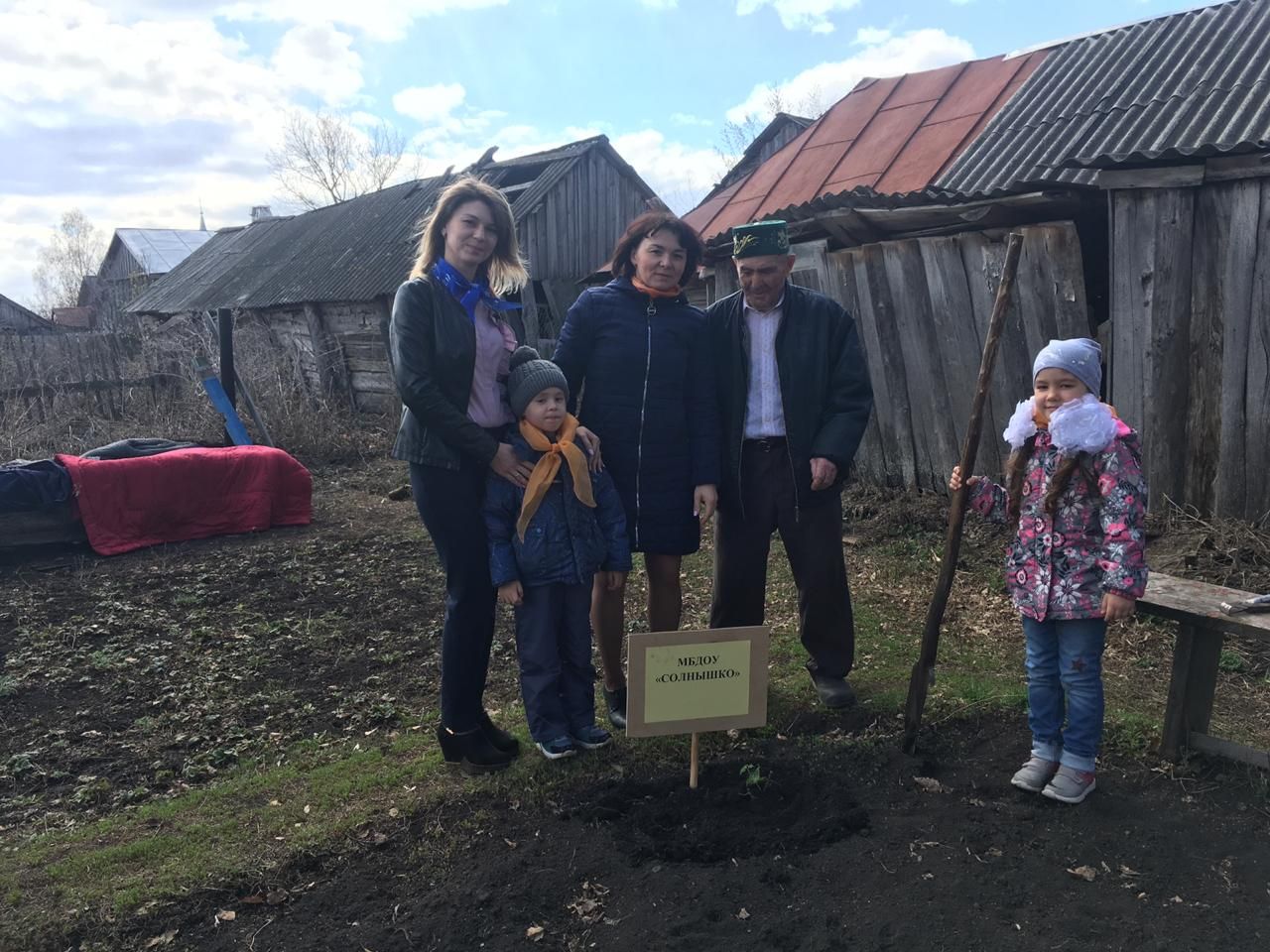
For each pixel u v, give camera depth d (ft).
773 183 29.53
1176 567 16.39
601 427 10.98
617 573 10.92
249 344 40.75
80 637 15.97
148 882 8.61
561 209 48.26
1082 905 7.94
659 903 8.10
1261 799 9.53
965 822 9.23
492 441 9.78
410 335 9.61
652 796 9.95
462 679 10.32
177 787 10.81
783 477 11.71
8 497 20.70
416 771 10.68
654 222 10.80
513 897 8.24
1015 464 9.82
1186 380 17.69
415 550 21.68
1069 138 21.88
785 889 8.27
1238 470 17.15
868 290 22.93
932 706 11.98
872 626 15.58
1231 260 16.78
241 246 65.05
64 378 42.80
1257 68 20.31
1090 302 20.39
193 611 17.39
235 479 23.31
